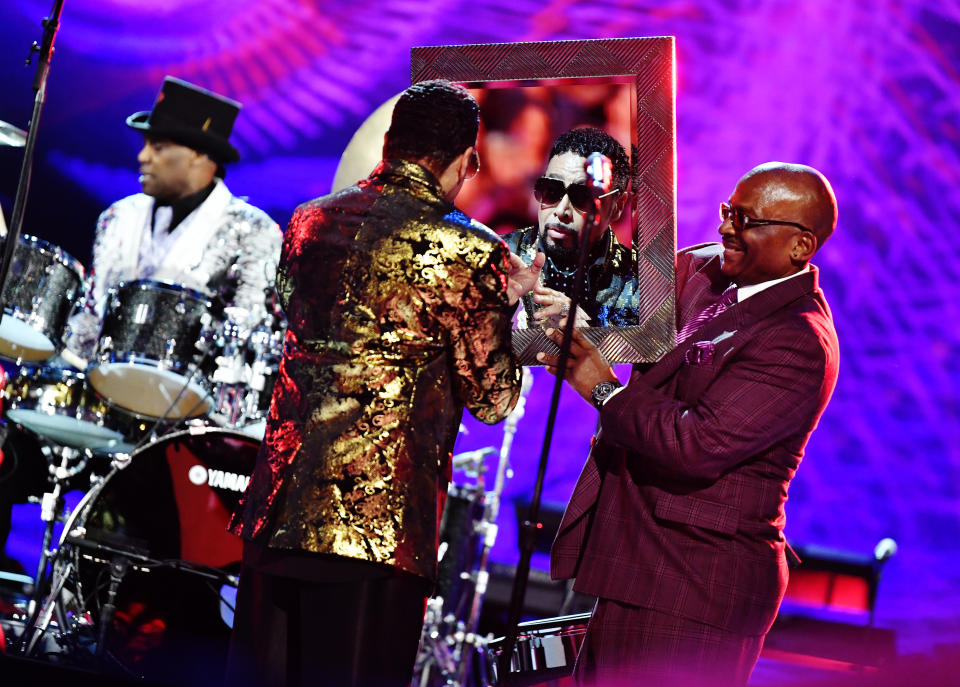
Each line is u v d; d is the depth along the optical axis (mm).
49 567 15914
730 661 9188
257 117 27953
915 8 25453
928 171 26234
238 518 8328
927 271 26578
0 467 16594
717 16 26297
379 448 7957
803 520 27172
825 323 9508
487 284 8180
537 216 9742
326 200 8516
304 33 27672
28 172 10297
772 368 9133
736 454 9008
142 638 13500
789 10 26016
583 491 9961
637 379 9609
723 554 9219
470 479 27125
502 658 8211
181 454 13766
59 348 15430
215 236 17641
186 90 17828
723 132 26891
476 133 8680
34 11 27125
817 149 26609
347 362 8055
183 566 13445
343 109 27828
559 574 9859
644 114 9531
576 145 9641
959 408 26594
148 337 14406
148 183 17750
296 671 8109
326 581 7965
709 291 10141
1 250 14234
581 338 9625
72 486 16172
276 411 8336
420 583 8203
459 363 8312
